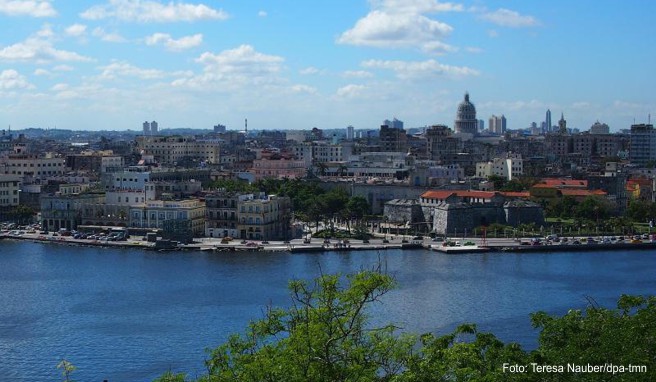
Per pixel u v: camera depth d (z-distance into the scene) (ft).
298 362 371.97
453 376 391.45
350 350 393.50
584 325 448.65
